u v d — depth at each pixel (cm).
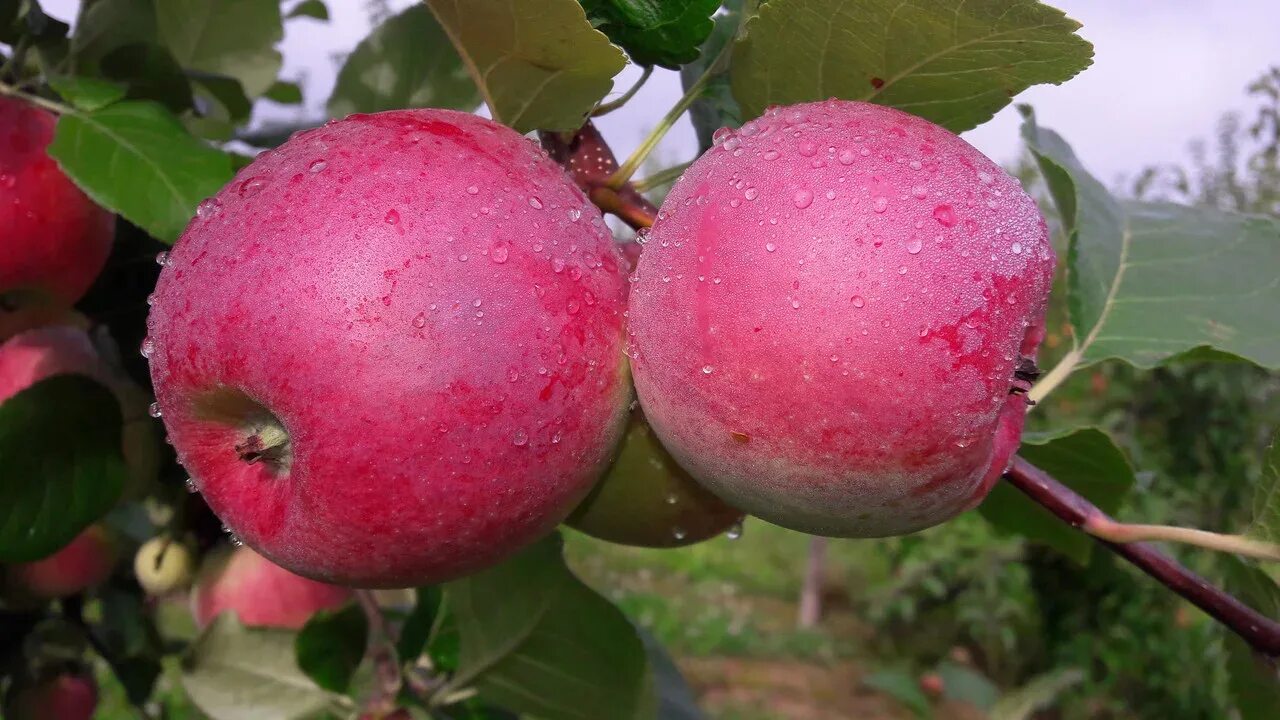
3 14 24
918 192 14
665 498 19
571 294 15
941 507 15
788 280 14
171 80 26
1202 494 93
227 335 14
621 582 175
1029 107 27
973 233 14
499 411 14
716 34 22
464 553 15
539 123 18
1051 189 26
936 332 13
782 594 180
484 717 26
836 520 15
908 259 14
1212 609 19
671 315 15
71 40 25
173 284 15
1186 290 24
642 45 19
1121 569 93
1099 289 24
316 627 24
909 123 15
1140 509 86
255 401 15
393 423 14
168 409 16
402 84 28
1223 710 88
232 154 26
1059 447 22
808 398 14
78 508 22
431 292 14
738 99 18
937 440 14
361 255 14
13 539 21
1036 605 105
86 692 30
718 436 15
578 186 17
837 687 136
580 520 20
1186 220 26
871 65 17
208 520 30
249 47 34
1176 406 94
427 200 14
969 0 15
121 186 20
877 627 147
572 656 23
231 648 27
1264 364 22
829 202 14
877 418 14
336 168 15
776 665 143
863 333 13
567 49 16
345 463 14
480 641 23
